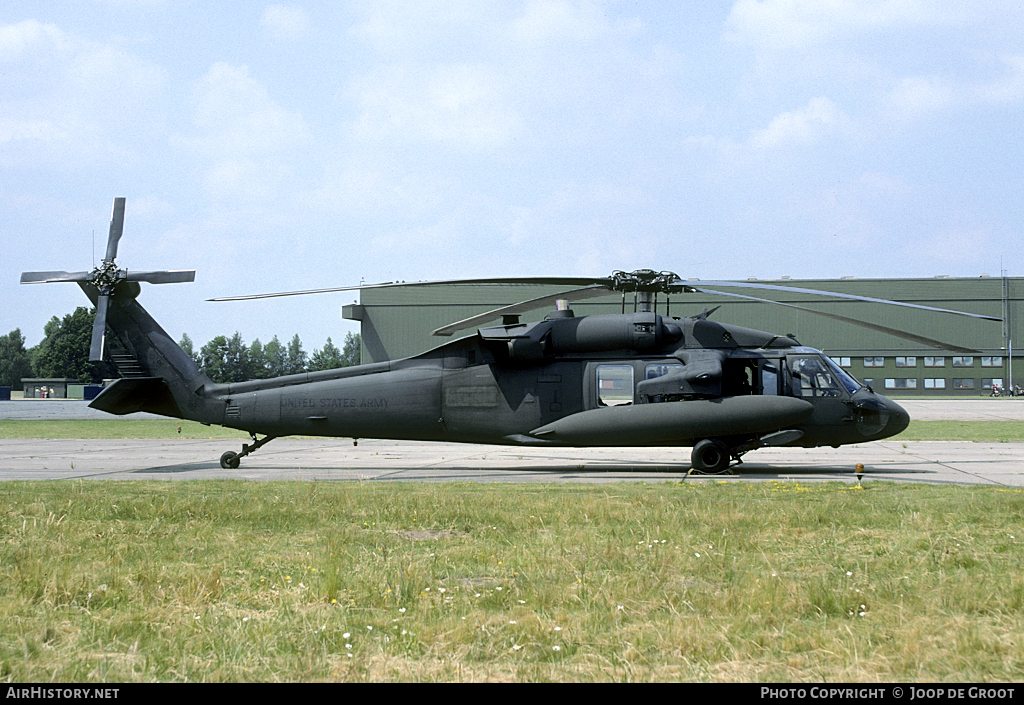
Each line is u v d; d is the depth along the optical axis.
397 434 18.17
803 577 6.93
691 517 9.64
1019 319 80.62
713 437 16.73
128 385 18.47
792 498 11.58
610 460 20.61
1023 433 31.06
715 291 17.05
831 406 16.73
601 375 17.14
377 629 5.54
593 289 17.41
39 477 16.48
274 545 8.46
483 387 17.61
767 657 5.01
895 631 5.41
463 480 15.59
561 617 5.74
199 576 6.95
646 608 6.00
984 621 5.63
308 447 26.27
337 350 185.75
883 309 80.31
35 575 6.77
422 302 81.44
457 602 6.20
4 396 111.44
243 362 175.62
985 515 9.69
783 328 79.44
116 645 5.25
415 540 8.66
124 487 13.58
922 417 42.78
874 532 8.84
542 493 12.32
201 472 17.75
